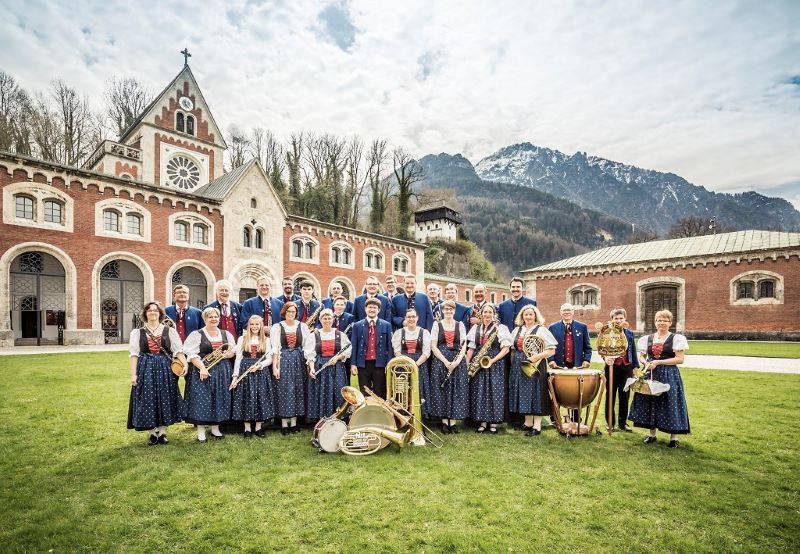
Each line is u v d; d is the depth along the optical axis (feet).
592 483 14.40
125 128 153.79
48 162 59.62
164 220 71.10
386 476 15.02
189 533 11.22
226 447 18.29
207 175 108.58
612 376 21.54
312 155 176.96
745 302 85.05
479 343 21.39
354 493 13.53
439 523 11.71
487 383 20.85
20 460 16.40
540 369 20.70
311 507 12.63
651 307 96.68
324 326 20.76
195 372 19.04
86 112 143.64
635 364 21.76
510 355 21.30
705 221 226.17
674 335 18.72
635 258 101.14
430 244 193.67
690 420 22.27
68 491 13.70
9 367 39.06
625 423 21.68
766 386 31.48
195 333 19.27
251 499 13.20
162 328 19.01
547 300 110.73
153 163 100.01
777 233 89.61
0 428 20.44
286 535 11.10
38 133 131.64
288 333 20.71
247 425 19.81
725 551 10.47
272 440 19.39
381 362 21.24
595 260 106.52
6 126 125.18
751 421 22.09
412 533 11.16
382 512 12.30
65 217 61.46
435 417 21.65
